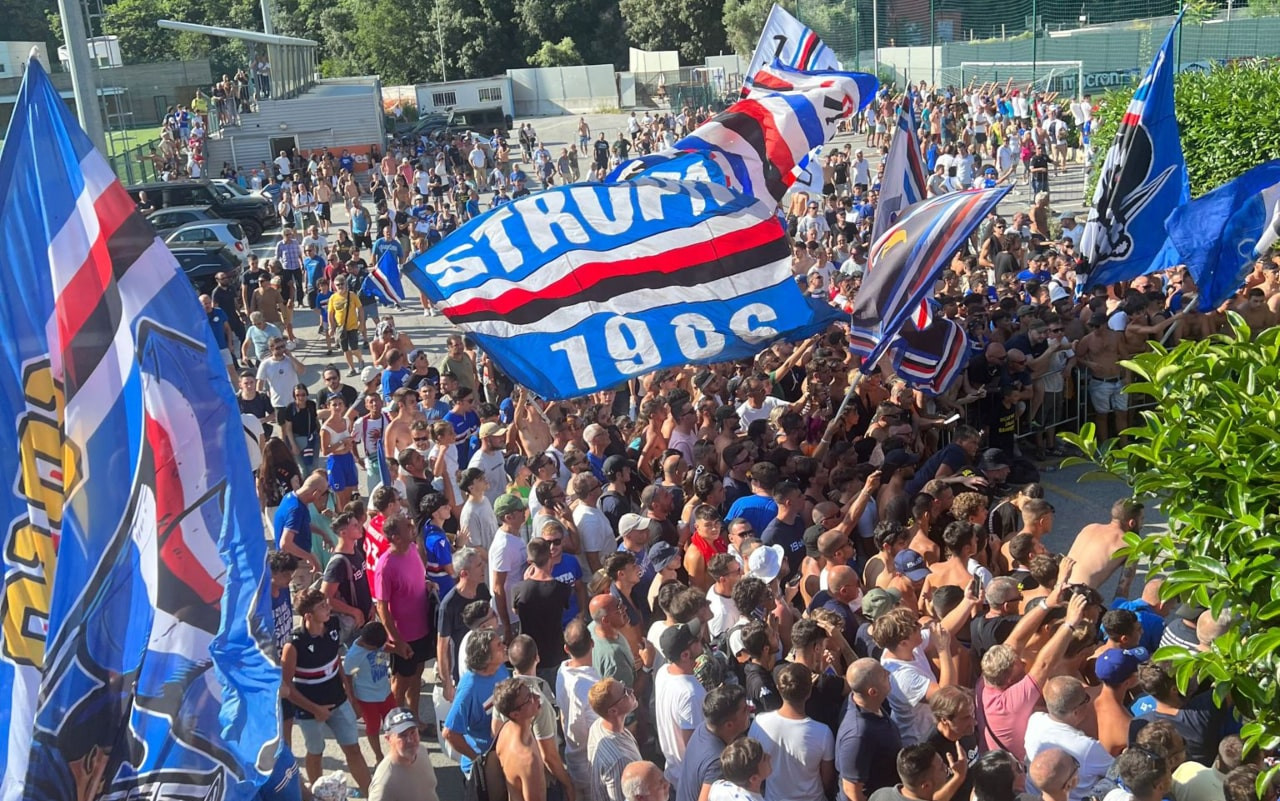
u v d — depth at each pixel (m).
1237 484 4.18
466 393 11.63
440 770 7.90
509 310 8.55
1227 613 5.61
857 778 5.64
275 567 7.41
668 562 7.57
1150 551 4.62
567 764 6.61
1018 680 6.19
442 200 37.16
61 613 4.05
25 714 4.29
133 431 4.15
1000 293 16.81
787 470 9.28
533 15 78.12
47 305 4.20
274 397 14.26
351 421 12.07
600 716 6.11
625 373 8.55
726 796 5.20
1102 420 13.14
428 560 8.65
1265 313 13.24
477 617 6.92
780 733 5.80
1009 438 12.43
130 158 41.22
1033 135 32.06
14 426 4.25
